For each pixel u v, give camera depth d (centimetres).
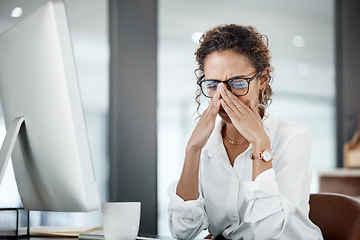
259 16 411
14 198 185
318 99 431
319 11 436
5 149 109
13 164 124
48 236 131
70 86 99
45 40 100
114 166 318
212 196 155
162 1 368
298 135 146
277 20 419
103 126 317
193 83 369
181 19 372
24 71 109
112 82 322
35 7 263
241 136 153
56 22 98
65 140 100
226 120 147
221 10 389
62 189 105
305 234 136
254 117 138
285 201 131
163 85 362
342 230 147
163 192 352
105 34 322
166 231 348
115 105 321
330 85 437
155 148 326
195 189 146
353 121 435
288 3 424
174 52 369
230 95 138
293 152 143
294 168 141
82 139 100
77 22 314
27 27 106
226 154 153
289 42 424
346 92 437
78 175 100
